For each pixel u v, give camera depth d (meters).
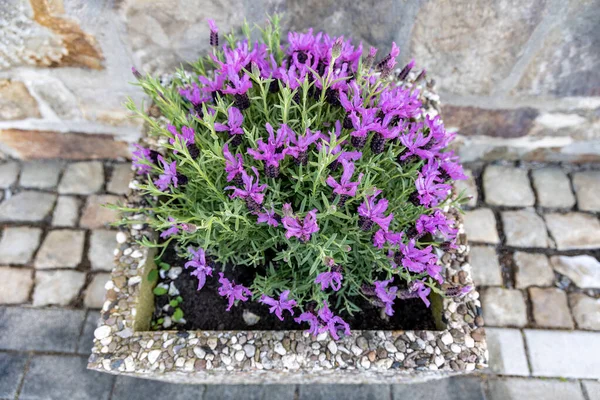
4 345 0.78
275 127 0.56
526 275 0.82
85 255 0.85
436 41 0.69
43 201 0.90
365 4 0.66
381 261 0.54
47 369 0.77
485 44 0.70
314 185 0.47
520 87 0.77
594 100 0.79
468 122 0.85
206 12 0.66
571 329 0.78
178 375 0.60
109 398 0.75
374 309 0.60
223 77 0.53
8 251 0.85
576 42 0.69
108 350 0.53
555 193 0.90
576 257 0.84
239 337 0.54
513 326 0.79
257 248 0.58
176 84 0.64
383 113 0.50
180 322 0.62
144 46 0.70
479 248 0.85
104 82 0.77
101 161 0.95
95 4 0.63
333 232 0.54
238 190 0.45
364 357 0.53
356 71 0.58
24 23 0.66
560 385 0.75
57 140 0.90
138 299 0.57
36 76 0.75
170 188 0.56
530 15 0.66
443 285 0.56
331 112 0.59
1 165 0.94
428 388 0.76
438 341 0.53
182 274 0.64
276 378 0.68
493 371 0.76
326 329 0.50
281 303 0.51
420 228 0.51
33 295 0.81
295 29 0.69
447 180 0.56
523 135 0.88
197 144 0.53
